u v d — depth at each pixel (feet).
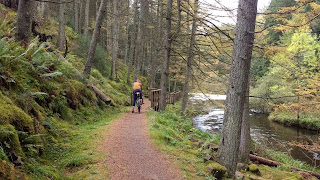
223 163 17.10
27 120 13.39
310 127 60.18
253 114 84.38
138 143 19.29
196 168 16.20
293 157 39.55
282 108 39.58
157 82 118.62
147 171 14.32
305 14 25.31
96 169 13.44
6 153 10.41
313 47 51.49
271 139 50.52
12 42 19.75
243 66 16.37
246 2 16.07
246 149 27.12
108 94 43.80
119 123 26.61
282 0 62.75
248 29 16.14
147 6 70.28
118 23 92.84
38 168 11.35
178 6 32.27
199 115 73.05
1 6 35.47
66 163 13.56
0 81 14.64
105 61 72.84
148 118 31.27
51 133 17.03
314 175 25.86
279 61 47.52
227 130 16.94
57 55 31.14
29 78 18.65
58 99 21.98
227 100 17.15
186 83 49.73
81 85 29.50
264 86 79.82
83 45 60.44
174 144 21.16
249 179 20.57
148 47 125.90
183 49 40.04
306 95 39.11
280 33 91.40
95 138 18.88
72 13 83.92
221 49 30.14
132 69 112.68
